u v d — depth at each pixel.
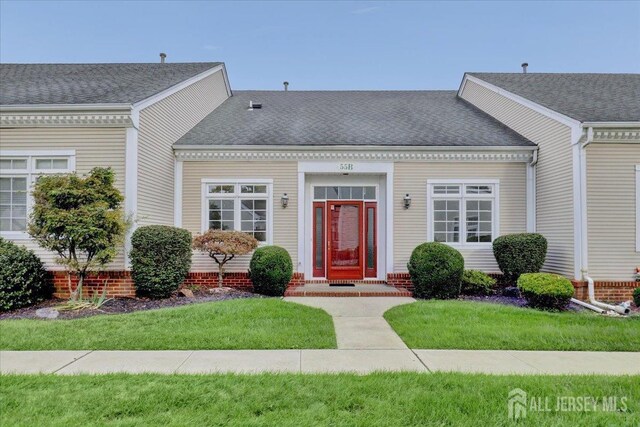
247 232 11.74
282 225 11.70
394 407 3.82
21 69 13.35
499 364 5.22
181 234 9.70
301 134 12.30
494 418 3.61
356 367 5.06
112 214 8.34
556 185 10.64
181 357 5.42
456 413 3.70
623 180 9.77
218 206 11.80
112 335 6.29
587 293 9.63
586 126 9.56
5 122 9.56
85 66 13.95
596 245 9.73
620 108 10.55
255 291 10.54
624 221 9.75
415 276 10.21
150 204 10.28
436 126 13.08
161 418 3.56
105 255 8.33
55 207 8.05
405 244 11.70
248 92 17.84
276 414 3.66
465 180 11.73
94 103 9.36
